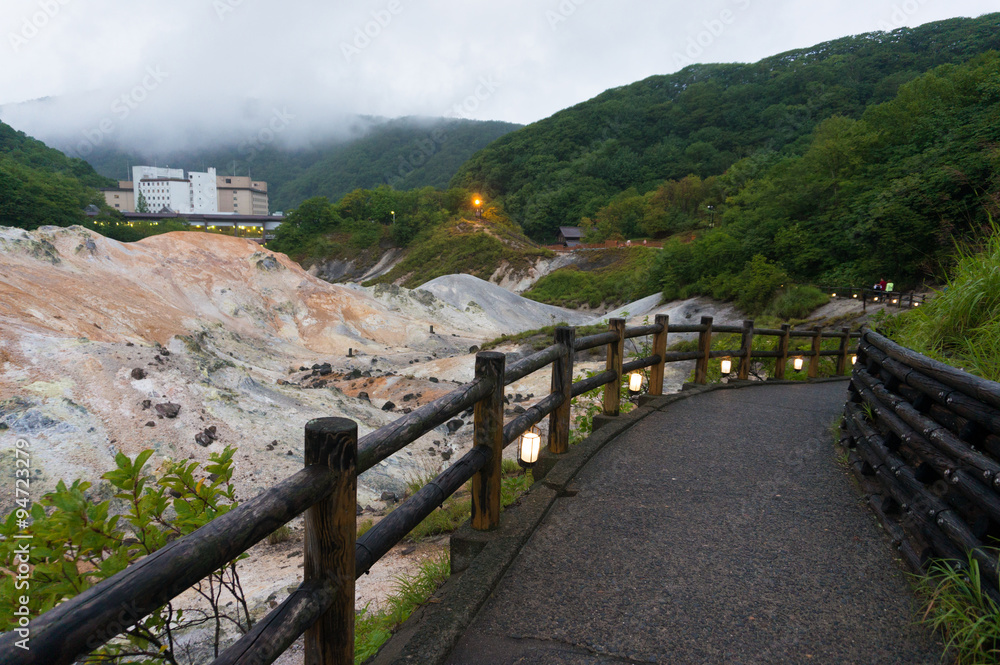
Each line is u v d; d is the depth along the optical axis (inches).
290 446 404.8
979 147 1054.4
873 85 5231.3
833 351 369.4
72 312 658.2
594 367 695.1
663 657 68.4
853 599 80.5
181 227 4697.3
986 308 127.3
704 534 103.2
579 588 84.9
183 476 72.0
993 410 70.3
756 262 1365.7
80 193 4308.6
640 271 2089.1
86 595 31.5
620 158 5502.0
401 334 1208.8
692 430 177.5
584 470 138.9
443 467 389.7
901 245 1078.4
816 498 120.5
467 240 3661.4
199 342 784.9
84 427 346.6
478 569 87.8
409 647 69.1
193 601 172.1
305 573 55.7
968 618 64.7
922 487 88.4
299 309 1197.7
